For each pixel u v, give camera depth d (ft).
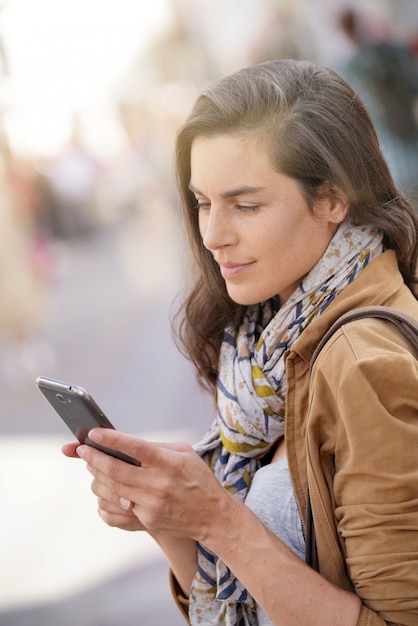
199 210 5.02
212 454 5.61
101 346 27.35
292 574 4.41
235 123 4.58
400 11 20.86
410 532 4.14
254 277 4.75
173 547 5.38
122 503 4.63
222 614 5.29
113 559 13.52
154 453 4.34
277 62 4.86
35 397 22.98
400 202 4.97
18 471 17.43
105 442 4.28
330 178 4.63
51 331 30.32
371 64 17.53
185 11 37.58
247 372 5.14
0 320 25.76
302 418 4.70
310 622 4.33
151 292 35.35
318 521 4.45
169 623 11.53
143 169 55.77
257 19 25.59
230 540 4.48
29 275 26.45
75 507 15.44
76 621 11.92
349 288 4.75
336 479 4.35
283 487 4.95
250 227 4.65
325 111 4.65
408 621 4.19
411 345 4.42
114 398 21.63
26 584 13.16
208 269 5.50
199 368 5.87
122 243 50.31
